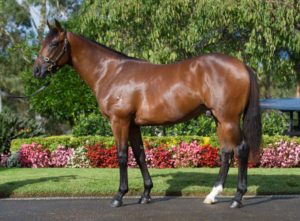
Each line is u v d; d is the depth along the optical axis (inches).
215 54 254.8
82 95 668.1
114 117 265.7
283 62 623.2
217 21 554.3
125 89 263.6
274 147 451.5
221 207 261.0
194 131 505.0
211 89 249.1
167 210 255.4
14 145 495.5
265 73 686.5
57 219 239.1
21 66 1203.2
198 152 445.4
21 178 354.0
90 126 526.6
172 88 256.1
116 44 581.0
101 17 588.7
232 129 249.3
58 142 473.7
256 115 251.6
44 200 288.8
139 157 277.7
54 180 334.3
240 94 248.1
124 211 254.8
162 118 259.1
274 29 568.1
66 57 277.7
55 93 671.8
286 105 660.7
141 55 584.7
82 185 312.0
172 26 570.3
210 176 349.1
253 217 237.9
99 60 276.7
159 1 566.9
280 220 231.9
